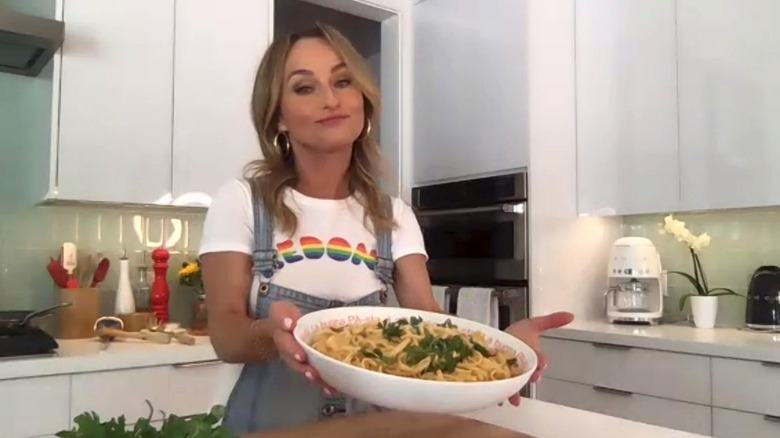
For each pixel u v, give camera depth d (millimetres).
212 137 2480
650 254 2697
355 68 1119
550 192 2715
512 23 2723
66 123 2168
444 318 1103
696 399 2186
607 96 2732
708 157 2410
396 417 1124
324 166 1161
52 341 1963
